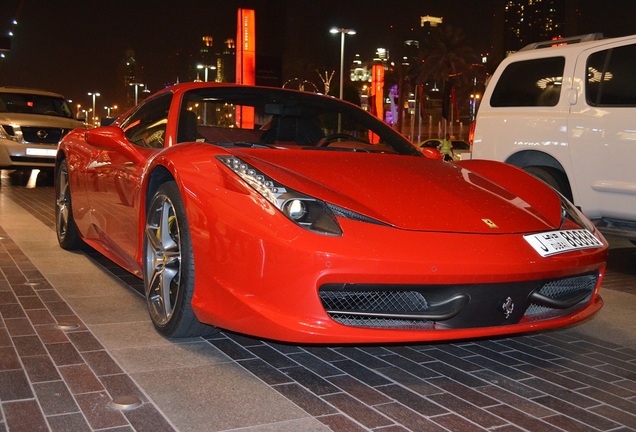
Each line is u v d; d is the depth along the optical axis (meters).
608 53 5.46
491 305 2.73
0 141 11.23
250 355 2.96
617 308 4.25
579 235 3.09
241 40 35.44
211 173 2.88
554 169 5.81
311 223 2.57
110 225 4.07
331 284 2.53
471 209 2.95
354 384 2.66
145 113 4.20
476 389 2.67
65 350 2.91
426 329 2.67
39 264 4.75
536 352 3.24
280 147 3.44
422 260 2.55
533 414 2.43
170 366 2.77
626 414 2.47
